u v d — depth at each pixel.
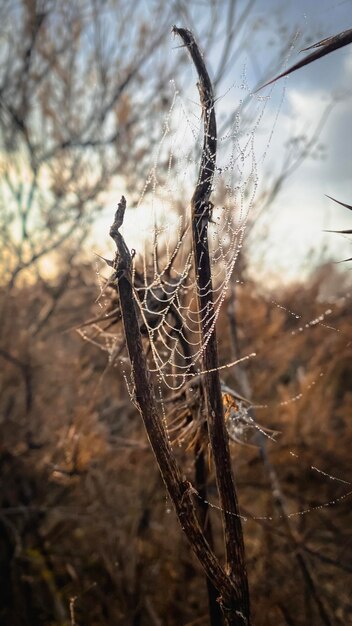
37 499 3.43
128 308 1.13
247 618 1.17
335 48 0.97
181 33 1.26
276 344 3.77
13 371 3.78
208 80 1.25
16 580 3.20
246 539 3.37
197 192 1.24
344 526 3.45
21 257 4.29
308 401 3.65
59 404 3.58
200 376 1.47
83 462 2.41
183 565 3.12
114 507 3.26
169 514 3.27
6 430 3.54
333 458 3.66
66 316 4.16
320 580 3.08
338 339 3.80
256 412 3.71
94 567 3.26
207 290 1.24
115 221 1.15
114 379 3.49
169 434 1.61
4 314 3.90
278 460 3.54
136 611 2.90
